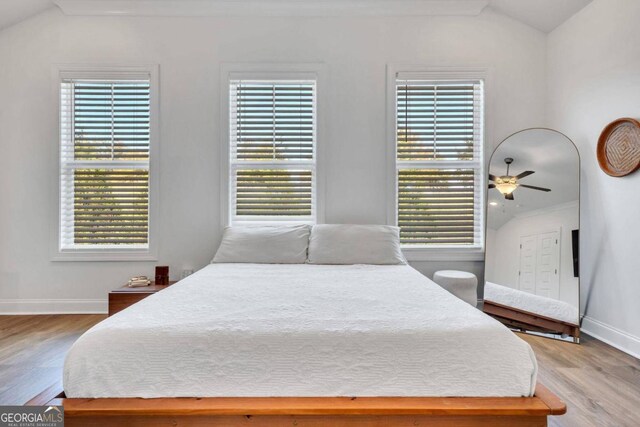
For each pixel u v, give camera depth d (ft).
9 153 10.34
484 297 10.12
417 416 3.78
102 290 10.46
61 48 10.38
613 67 8.23
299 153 10.66
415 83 10.61
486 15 10.52
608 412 5.40
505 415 3.76
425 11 10.43
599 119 8.64
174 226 10.48
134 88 10.53
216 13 10.41
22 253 10.36
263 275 7.40
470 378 3.95
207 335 4.03
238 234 9.70
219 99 10.48
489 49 10.52
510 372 3.97
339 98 10.52
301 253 9.36
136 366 3.91
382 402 3.80
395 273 7.74
